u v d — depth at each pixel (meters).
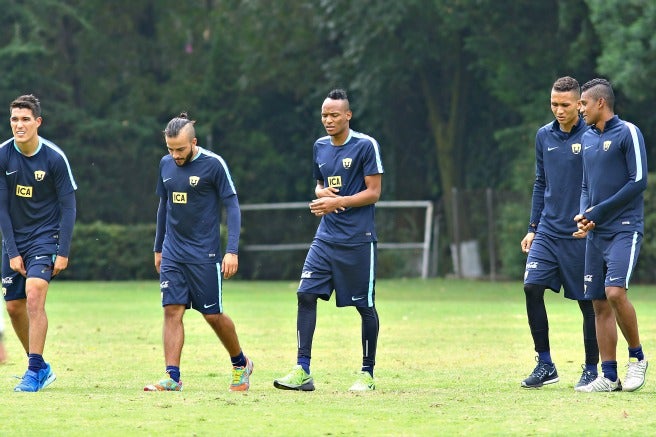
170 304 24.69
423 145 93.75
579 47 76.25
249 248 90.12
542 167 25.61
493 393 23.88
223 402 22.17
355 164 25.11
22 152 24.67
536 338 25.17
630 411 21.03
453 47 85.69
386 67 85.12
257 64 93.12
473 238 85.75
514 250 78.62
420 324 42.41
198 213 24.78
